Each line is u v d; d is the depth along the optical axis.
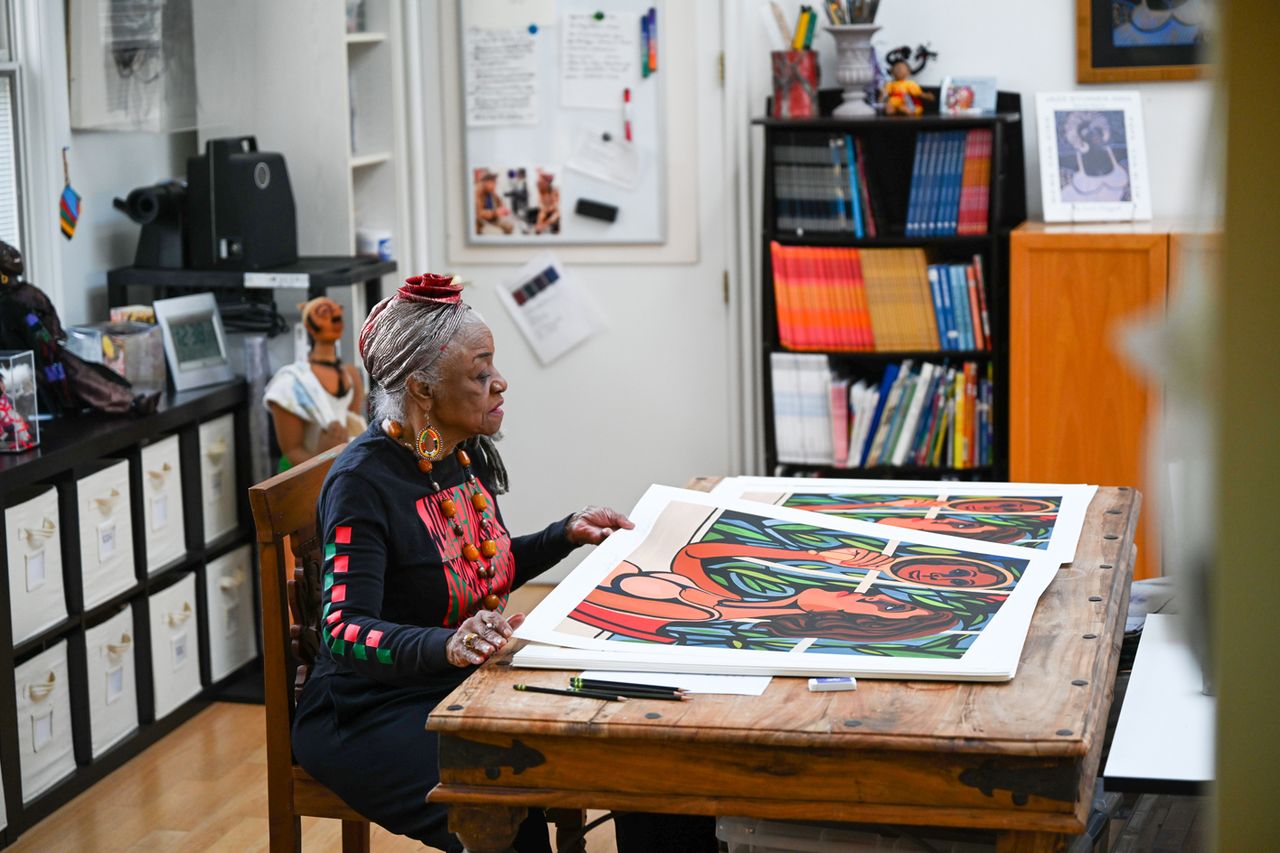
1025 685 1.50
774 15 4.28
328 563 1.96
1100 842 1.79
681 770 1.45
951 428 4.11
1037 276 3.87
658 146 4.63
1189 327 0.49
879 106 4.18
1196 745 1.57
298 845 2.20
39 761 3.13
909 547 2.02
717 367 4.73
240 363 4.08
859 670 1.54
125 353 3.62
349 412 3.89
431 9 4.68
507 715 1.48
